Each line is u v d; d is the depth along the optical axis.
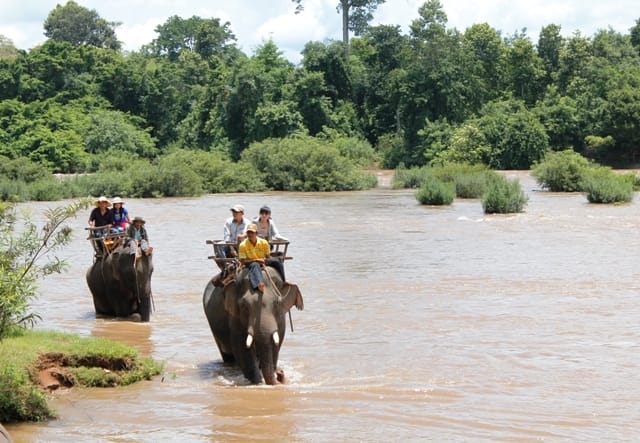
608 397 11.98
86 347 13.16
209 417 11.23
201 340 16.12
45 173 69.50
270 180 71.88
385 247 30.56
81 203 14.89
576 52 107.50
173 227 39.62
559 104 95.62
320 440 10.29
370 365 13.91
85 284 23.14
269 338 12.28
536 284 21.92
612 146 92.19
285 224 40.03
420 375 13.26
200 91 114.38
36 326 17.31
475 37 111.38
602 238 32.59
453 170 70.25
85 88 109.25
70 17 164.00
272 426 10.82
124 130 96.88
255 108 97.62
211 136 100.38
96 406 11.75
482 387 12.55
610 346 15.07
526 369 13.56
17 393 11.20
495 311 18.39
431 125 94.06
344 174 71.38
